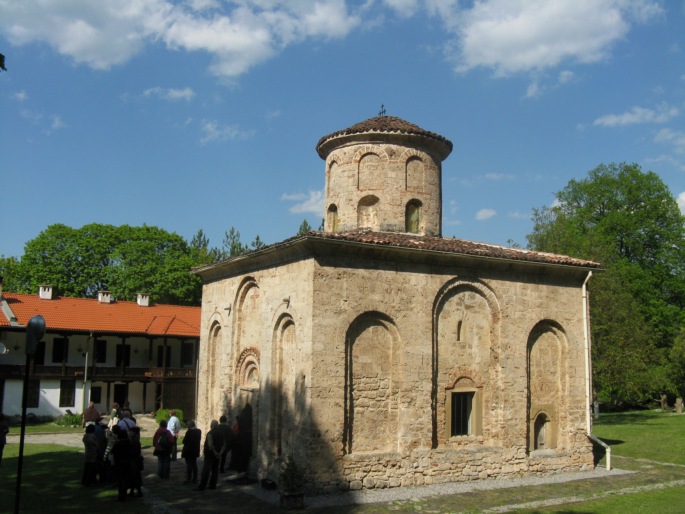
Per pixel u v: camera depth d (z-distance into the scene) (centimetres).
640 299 4459
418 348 1789
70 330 3775
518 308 1994
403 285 1792
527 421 1967
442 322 1869
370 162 2288
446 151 2420
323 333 1644
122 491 1540
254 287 2070
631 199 4675
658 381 3875
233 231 5853
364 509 1473
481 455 1841
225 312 2228
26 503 1504
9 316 3681
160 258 5384
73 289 5088
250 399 1967
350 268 1712
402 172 2288
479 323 1936
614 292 3516
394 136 2273
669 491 1736
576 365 2089
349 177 2294
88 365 3991
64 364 3800
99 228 5328
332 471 1609
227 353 2180
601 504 1570
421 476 1734
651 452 2483
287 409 1766
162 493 1636
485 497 1625
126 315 4188
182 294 5253
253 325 2059
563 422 2045
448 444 1822
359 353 1717
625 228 4562
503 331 1948
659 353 4038
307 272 1680
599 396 4259
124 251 5250
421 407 1767
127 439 1568
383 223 2244
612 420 3866
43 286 4150
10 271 5494
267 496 1603
